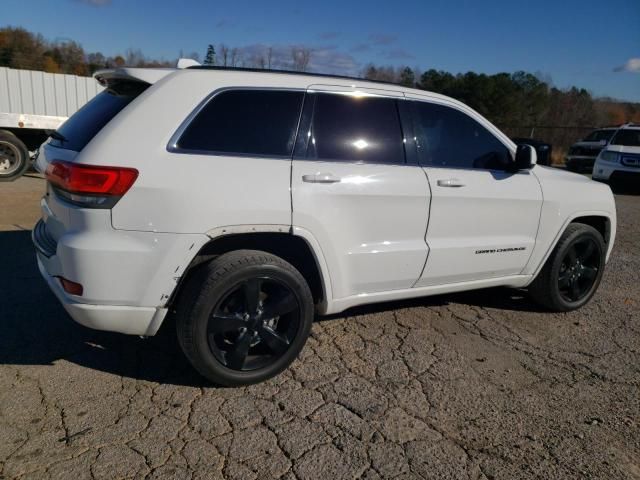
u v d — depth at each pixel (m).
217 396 3.01
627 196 13.52
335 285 3.35
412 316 4.33
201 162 2.86
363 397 3.08
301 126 3.19
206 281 2.86
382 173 3.38
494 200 3.87
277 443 2.62
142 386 3.07
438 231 3.68
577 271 4.59
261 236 3.13
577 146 18.70
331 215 3.19
